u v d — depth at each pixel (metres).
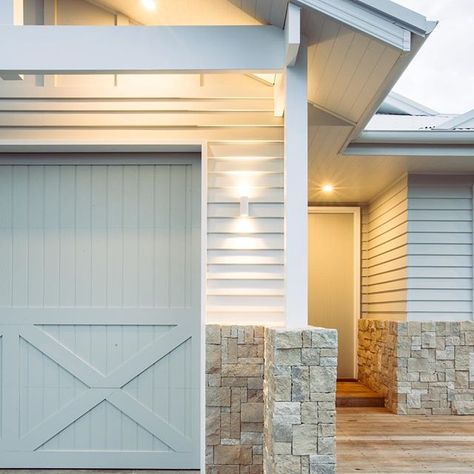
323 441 3.16
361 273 8.23
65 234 4.52
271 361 3.38
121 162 4.55
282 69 3.56
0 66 3.50
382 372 6.88
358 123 4.67
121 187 4.55
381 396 6.81
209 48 3.55
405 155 5.50
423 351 6.26
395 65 3.49
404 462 4.46
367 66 3.63
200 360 4.39
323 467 3.15
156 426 4.41
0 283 4.48
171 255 4.51
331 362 3.19
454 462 4.46
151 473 4.31
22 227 4.52
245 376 4.07
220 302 4.20
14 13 3.85
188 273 4.50
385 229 7.27
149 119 4.37
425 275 6.32
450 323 6.27
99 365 4.45
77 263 4.50
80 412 4.42
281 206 4.28
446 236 6.35
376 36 3.15
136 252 4.52
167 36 3.55
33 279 4.49
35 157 4.54
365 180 6.75
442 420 5.97
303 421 3.17
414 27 3.13
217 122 4.36
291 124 3.51
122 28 3.54
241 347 4.09
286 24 3.39
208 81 4.38
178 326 4.47
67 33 3.53
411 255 6.34
